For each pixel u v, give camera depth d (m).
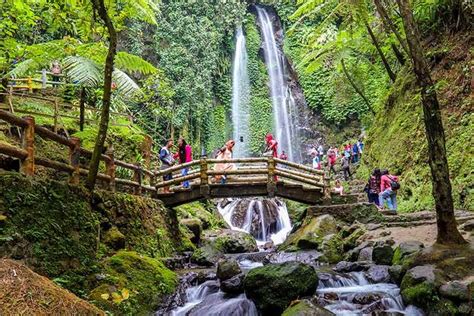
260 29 32.88
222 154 13.21
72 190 5.81
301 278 6.00
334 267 8.18
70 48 7.79
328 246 9.54
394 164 14.12
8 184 4.65
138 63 8.12
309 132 29.70
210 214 16.81
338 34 16.12
